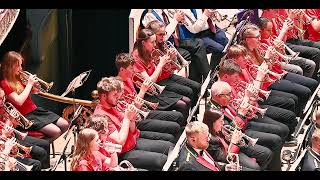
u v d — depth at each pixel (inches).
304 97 901.8
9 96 776.3
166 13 904.3
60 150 818.8
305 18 1021.2
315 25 1024.9
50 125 791.7
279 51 935.7
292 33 1015.0
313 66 970.1
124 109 769.6
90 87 864.3
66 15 820.6
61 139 831.7
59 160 743.1
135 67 842.2
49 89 812.6
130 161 749.9
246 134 805.2
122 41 860.0
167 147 772.6
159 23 861.2
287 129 831.7
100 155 706.8
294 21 999.6
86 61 856.9
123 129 746.8
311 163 740.7
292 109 873.5
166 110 845.8
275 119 850.8
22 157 740.0
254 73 880.9
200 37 951.6
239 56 858.8
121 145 741.3
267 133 808.3
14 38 803.4
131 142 759.7
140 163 749.3
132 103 800.3
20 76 783.1
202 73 930.7
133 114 754.2
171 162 700.0
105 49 858.8
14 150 737.0
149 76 850.8
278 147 801.6
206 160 717.3
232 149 759.7
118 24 853.8
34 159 751.1
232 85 824.3
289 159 812.6
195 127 708.0
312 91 925.2
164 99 852.0
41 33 813.9
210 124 745.6
